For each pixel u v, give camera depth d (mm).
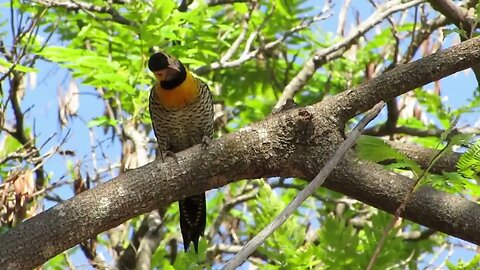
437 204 7215
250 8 13945
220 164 7297
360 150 6512
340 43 13383
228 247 13547
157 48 13094
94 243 12336
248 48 13688
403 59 13641
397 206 7285
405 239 13102
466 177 6520
